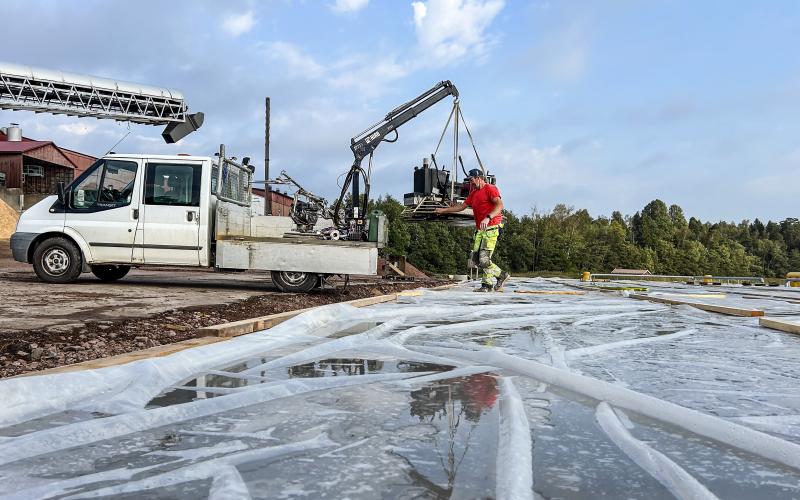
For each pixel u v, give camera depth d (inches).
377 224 334.0
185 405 82.5
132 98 987.9
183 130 1053.8
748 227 5767.7
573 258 3004.4
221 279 445.1
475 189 419.8
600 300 350.6
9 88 882.1
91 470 60.4
